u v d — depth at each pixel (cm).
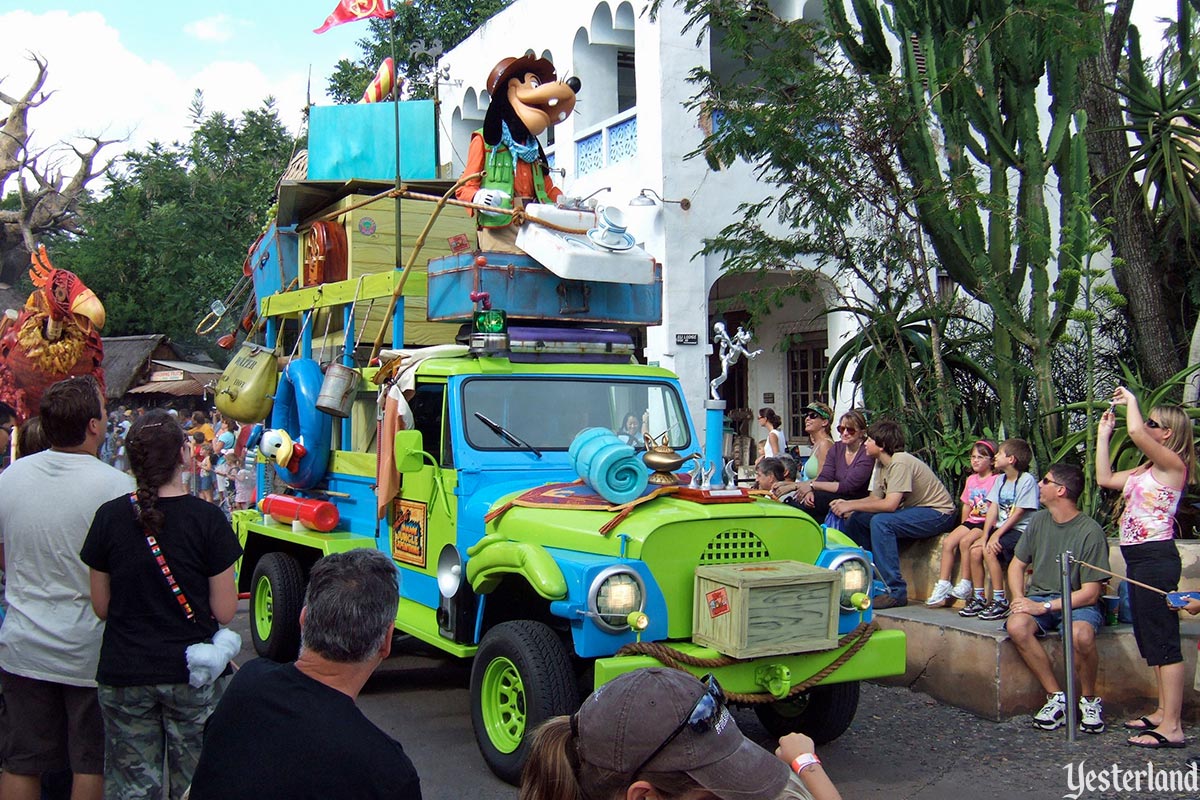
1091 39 828
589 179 1431
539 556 504
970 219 849
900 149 913
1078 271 802
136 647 371
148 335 2839
